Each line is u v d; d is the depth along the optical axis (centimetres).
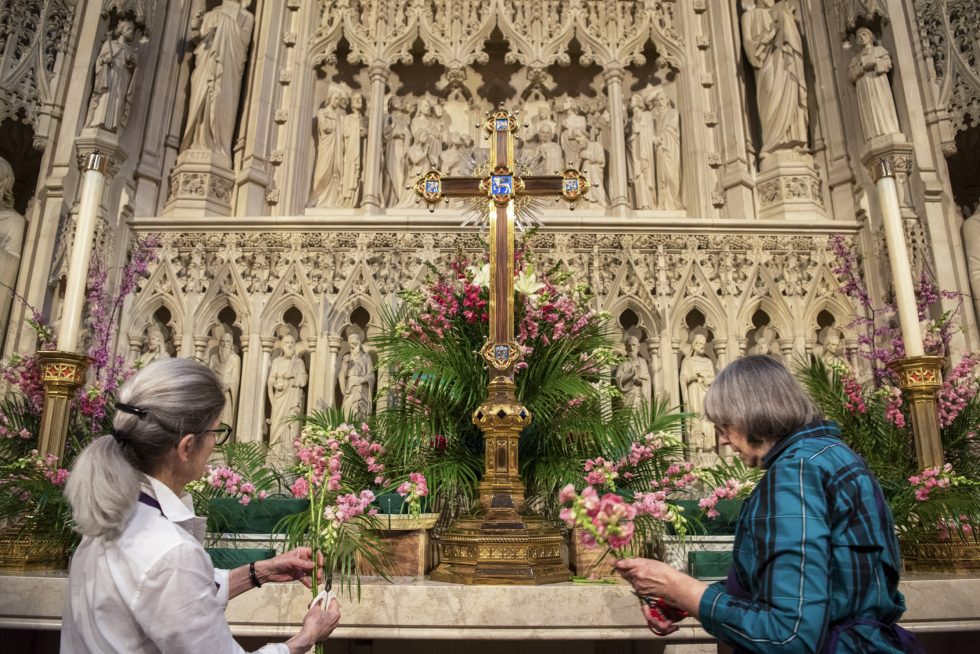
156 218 514
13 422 359
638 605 221
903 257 325
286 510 304
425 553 275
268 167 578
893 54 534
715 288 511
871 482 141
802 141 567
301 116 596
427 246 517
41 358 302
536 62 620
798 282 511
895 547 141
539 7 641
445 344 320
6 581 236
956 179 562
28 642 295
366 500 209
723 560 260
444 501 323
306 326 502
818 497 136
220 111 573
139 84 552
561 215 570
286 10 628
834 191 555
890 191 336
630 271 515
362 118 615
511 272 276
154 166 550
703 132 592
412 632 219
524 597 221
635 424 361
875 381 470
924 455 303
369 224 520
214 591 140
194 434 148
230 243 515
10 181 509
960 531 284
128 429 142
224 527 296
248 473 393
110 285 483
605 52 624
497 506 248
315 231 520
